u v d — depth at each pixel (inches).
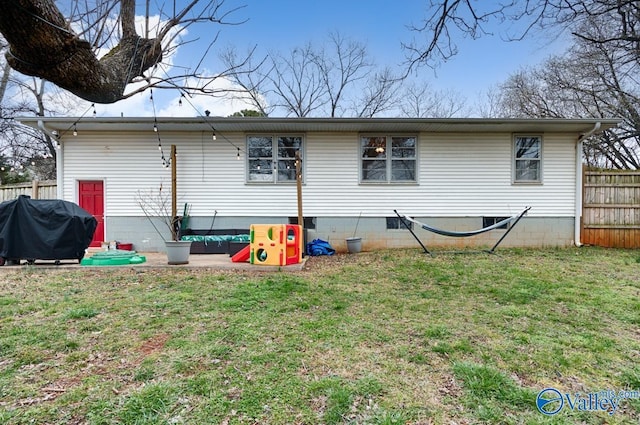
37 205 253.3
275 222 354.9
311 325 137.5
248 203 354.9
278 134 354.9
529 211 351.6
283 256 254.7
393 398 87.7
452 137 354.3
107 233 349.7
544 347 118.1
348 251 339.9
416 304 167.0
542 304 165.8
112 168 349.7
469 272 236.7
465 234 296.5
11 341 120.9
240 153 353.7
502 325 139.1
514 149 352.5
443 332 131.0
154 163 351.6
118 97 71.4
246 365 104.7
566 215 350.9
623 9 210.4
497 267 252.5
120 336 126.6
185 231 346.9
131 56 71.7
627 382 96.3
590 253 309.9
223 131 352.8
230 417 80.0
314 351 114.6
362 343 121.3
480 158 353.4
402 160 356.5
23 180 638.5
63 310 154.6
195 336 126.2
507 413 82.0
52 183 366.0
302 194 355.3
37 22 52.1
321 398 87.7
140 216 351.3
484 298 177.2
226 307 159.2
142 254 330.3
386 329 134.6
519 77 684.1
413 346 119.2
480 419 79.7
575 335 129.0
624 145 576.4
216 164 353.7
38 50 55.4
